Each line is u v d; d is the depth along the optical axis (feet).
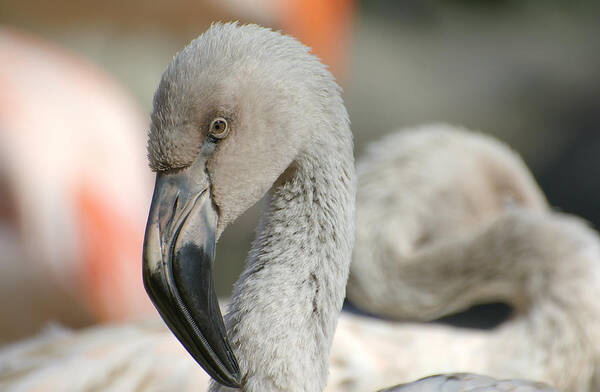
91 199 23.40
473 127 52.03
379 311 20.97
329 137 11.96
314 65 11.94
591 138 51.80
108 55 33.01
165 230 11.14
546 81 54.49
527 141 52.01
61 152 23.09
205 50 11.32
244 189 11.53
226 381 11.00
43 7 28.35
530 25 58.29
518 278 18.61
